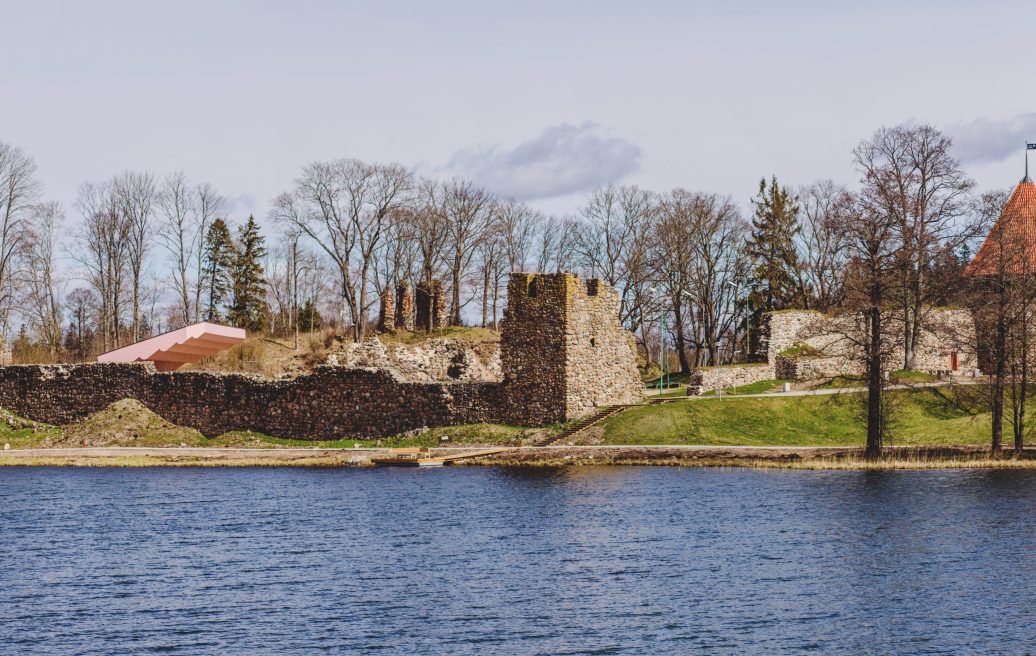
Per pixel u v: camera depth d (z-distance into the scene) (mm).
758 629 35875
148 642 35062
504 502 55781
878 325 63531
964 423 71812
